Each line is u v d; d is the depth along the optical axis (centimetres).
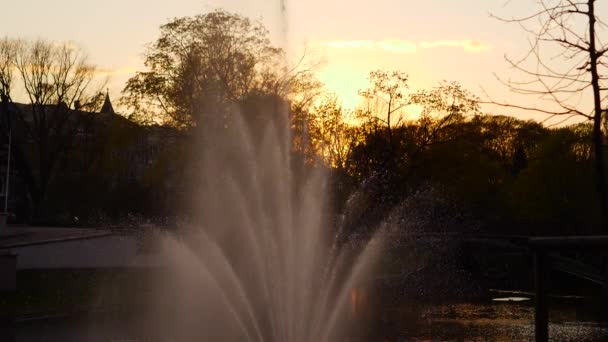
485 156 6359
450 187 5841
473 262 4841
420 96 5925
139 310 3591
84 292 3950
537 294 638
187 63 5178
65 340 2773
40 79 7881
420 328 3231
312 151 5088
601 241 596
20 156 7725
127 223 4878
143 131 5338
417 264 4422
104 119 7844
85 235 4909
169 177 5119
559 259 1082
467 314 3781
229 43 5219
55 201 8331
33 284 4044
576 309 4034
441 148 5897
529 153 7681
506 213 6594
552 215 6119
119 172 7562
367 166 5653
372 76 5972
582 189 5625
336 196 4591
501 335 3070
